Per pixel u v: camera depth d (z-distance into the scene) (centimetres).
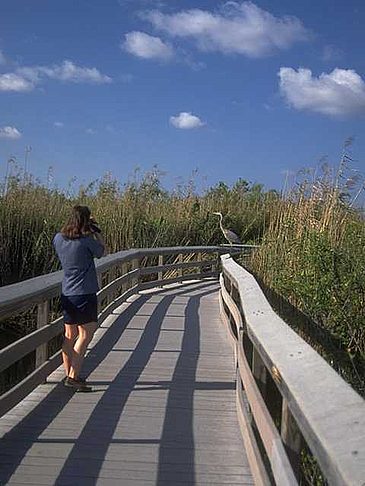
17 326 1321
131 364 885
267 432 391
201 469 514
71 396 711
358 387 590
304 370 323
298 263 951
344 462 211
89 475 496
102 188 2166
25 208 1623
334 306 749
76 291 721
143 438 584
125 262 1441
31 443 561
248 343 634
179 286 1978
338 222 1022
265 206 2719
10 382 944
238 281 841
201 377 821
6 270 1552
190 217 2512
